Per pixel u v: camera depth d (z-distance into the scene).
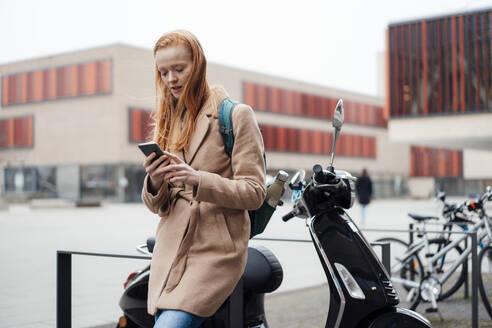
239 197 1.81
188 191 1.93
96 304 3.12
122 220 19.62
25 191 47.66
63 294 2.70
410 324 2.12
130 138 42.97
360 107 62.88
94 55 43.53
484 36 25.91
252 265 2.36
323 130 58.16
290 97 54.47
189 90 1.92
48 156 46.44
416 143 29.30
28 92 47.59
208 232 1.87
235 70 48.84
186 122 1.95
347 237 2.18
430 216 4.97
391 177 67.06
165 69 1.94
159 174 1.82
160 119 2.06
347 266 2.14
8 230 14.62
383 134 66.06
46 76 46.41
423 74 27.28
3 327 4.27
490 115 25.75
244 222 1.94
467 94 26.19
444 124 26.67
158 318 1.85
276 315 3.71
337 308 2.14
